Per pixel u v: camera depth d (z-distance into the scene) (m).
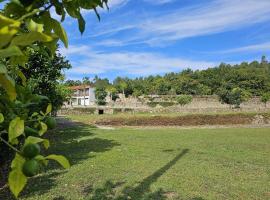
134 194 7.68
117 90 75.50
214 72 87.88
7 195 7.11
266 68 98.25
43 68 11.99
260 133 24.28
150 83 83.75
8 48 0.80
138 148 15.30
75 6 1.28
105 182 8.70
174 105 59.34
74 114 50.00
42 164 1.04
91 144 16.55
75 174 9.48
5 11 1.03
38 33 0.82
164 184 8.62
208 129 28.56
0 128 1.18
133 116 38.47
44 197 7.27
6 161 6.73
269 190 8.47
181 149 15.19
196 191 8.15
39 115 1.37
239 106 56.09
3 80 0.90
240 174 10.14
